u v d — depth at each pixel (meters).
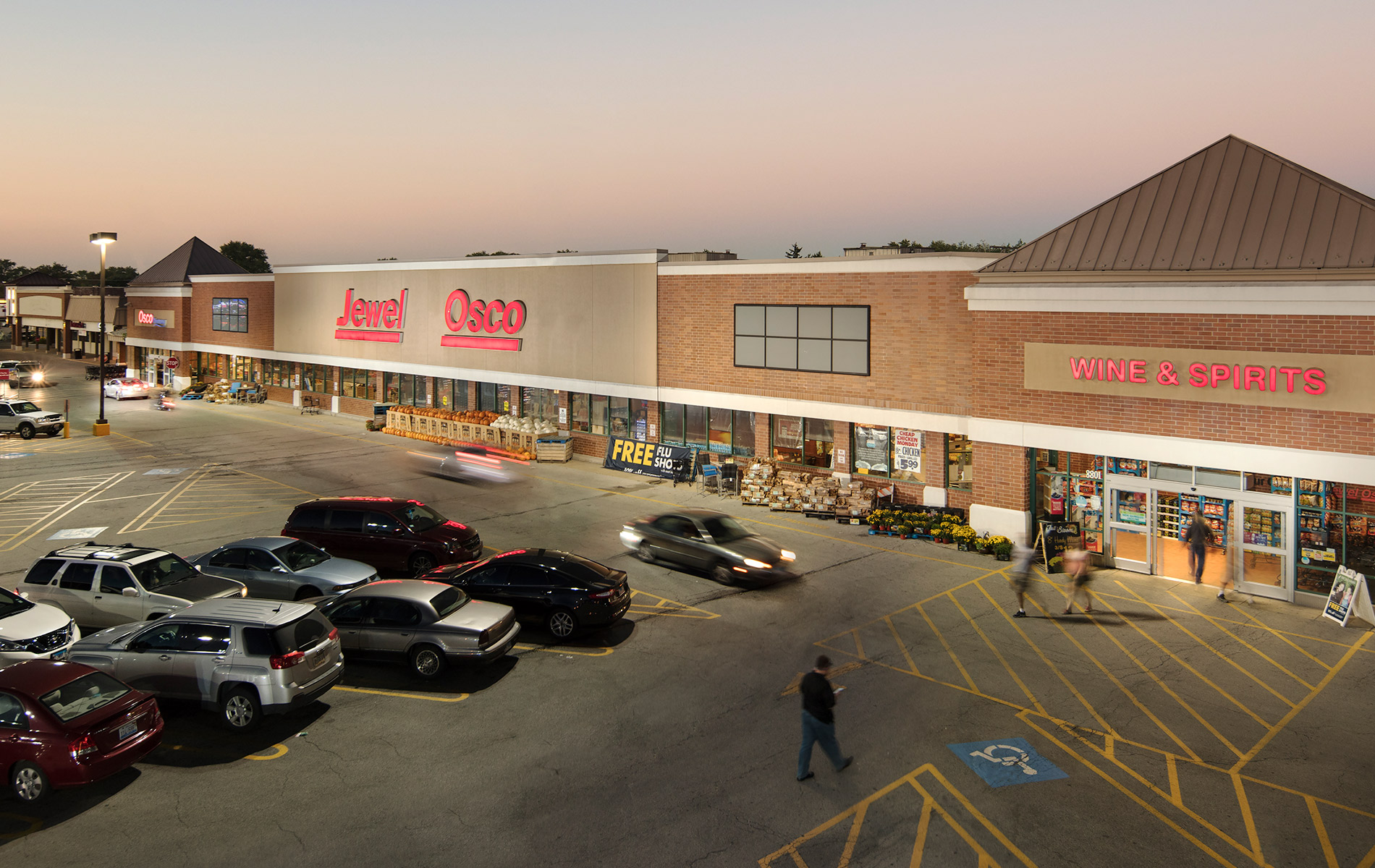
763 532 24.16
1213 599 18.23
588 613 16.16
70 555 16.95
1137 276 19.00
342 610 15.28
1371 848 9.54
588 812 10.38
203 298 59.91
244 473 32.94
